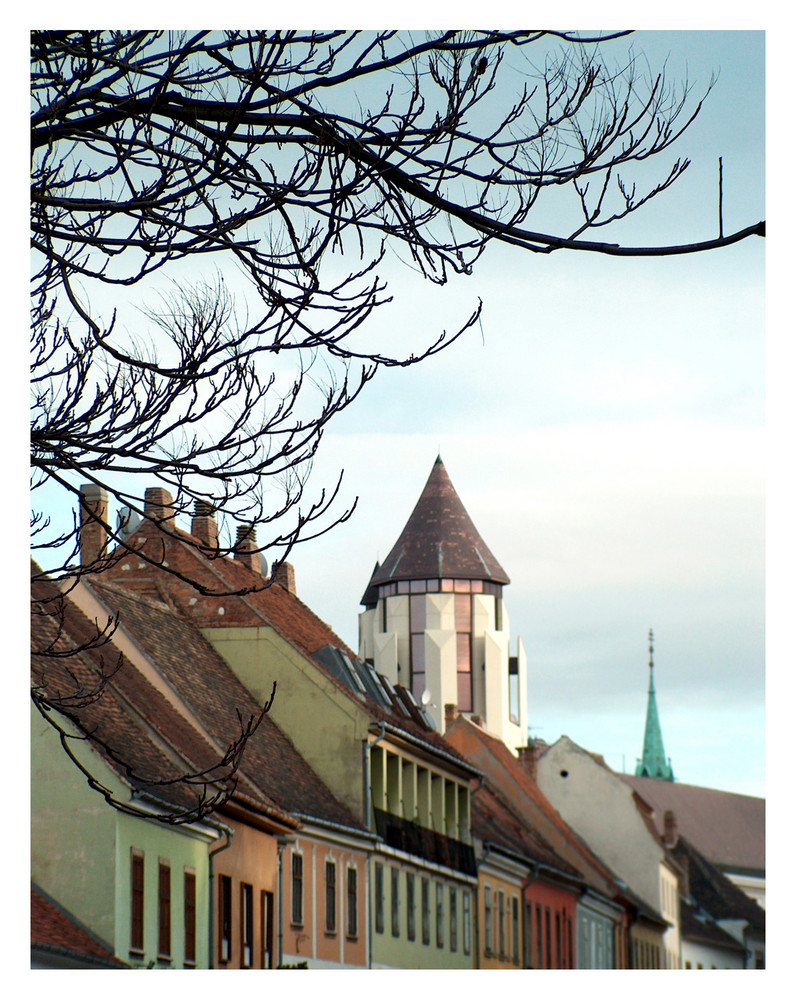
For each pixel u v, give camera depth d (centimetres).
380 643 16988
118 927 3362
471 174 1141
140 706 4009
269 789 4600
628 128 1118
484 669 16850
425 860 5906
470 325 1220
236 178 1186
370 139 1155
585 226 1117
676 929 11281
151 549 5425
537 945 7469
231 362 1209
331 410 1227
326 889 4912
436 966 5969
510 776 8900
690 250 1073
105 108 1198
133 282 1205
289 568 6238
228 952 4006
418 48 1138
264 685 5412
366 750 5381
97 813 3409
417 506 17500
